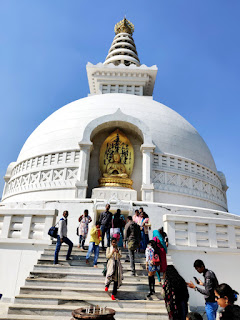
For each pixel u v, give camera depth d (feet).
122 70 104.22
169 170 63.46
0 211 35.40
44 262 30.04
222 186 81.76
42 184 62.08
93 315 15.80
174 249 33.94
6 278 32.04
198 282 20.75
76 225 45.34
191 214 48.96
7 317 21.02
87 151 60.80
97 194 56.75
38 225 34.83
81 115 71.77
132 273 28.04
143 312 22.04
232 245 36.06
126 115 64.95
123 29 151.02
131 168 64.13
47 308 21.85
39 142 70.59
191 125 83.51
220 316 13.05
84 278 27.35
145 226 35.47
